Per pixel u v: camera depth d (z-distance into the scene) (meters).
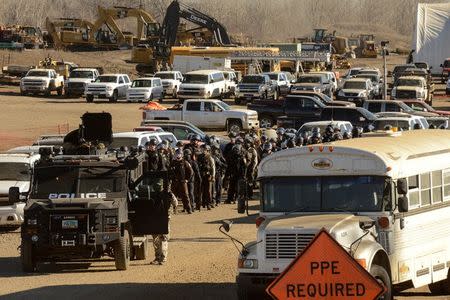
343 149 31.08
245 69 176.50
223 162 65.69
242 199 32.53
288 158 31.45
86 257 39.91
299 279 23.52
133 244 42.00
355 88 140.38
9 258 43.91
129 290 35.81
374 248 29.06
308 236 29.03
